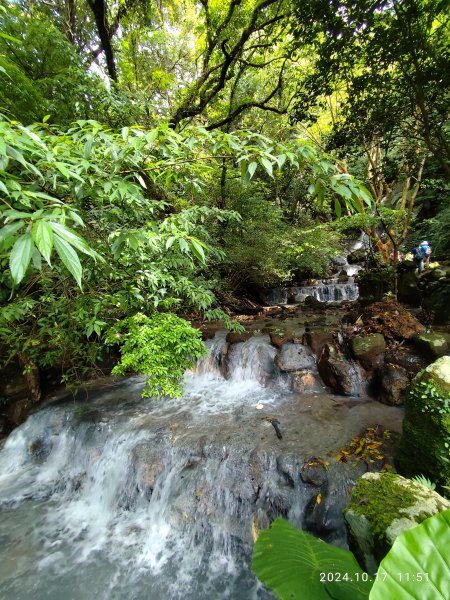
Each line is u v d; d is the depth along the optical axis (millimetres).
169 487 2945
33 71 3676
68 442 3754
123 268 2445
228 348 5211
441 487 1954
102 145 1408
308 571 826
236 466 2865
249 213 8016
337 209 1374
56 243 719
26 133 1001
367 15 3285
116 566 2521
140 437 3455
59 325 2963
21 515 3076
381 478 1557
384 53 3584
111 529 2885
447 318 4180
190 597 2275
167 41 7789
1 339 3277
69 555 2623
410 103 3994
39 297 2863
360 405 3625
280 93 8078
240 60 6879
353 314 5008
